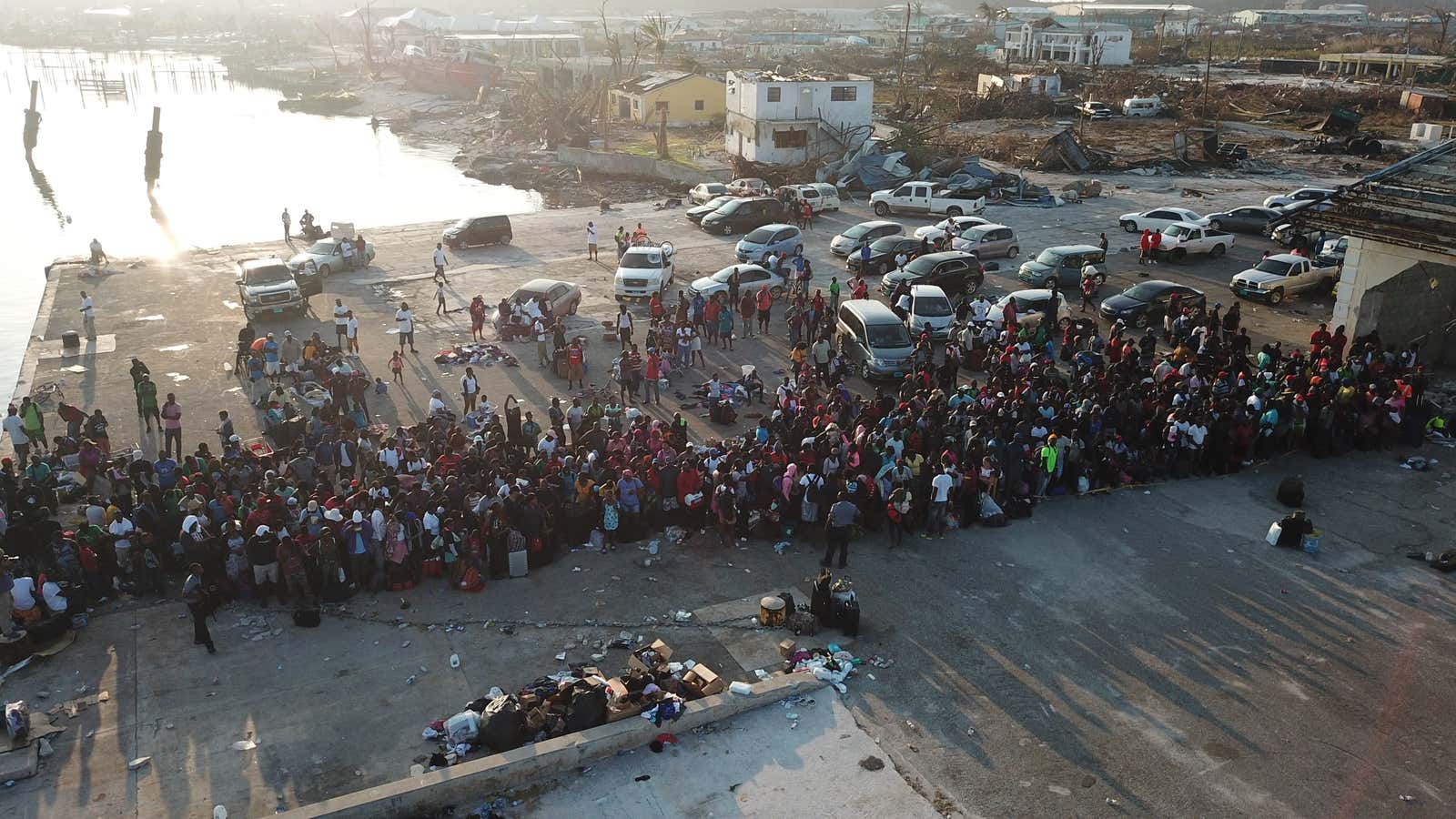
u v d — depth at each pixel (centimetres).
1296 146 7019
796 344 2845
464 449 1981
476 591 1622
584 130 7656
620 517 1772
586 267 3872
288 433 2139
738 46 19088
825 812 1146
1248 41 19262
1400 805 1174
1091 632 1528
